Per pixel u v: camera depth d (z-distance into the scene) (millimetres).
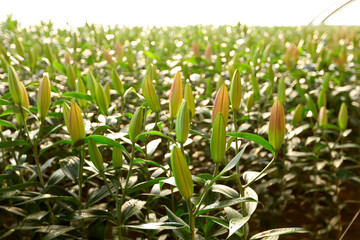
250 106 1232
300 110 1227
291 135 1327
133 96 1992
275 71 2576
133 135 774
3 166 1159
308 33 3770
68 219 801
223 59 2633
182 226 665
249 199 654
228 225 722
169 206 1092
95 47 3037
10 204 1039
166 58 2883
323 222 1637
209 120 1402
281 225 1660
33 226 889
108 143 777
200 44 3240
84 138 762
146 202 970
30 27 4379
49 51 1495
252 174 775
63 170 892
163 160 1963
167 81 1860
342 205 1615
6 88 2023
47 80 852
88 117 1061
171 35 4500
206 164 1851
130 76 2299
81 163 866
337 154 1506
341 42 3430
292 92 2238
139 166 972
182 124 706
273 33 4629
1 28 4191
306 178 1970
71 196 907
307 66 2371
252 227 1674
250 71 1798
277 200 1560
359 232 1728
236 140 880
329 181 1879
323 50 2240
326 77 1435
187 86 890
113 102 1945
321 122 1388
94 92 989
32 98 1589
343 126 1390
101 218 862
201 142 1854
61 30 4137
